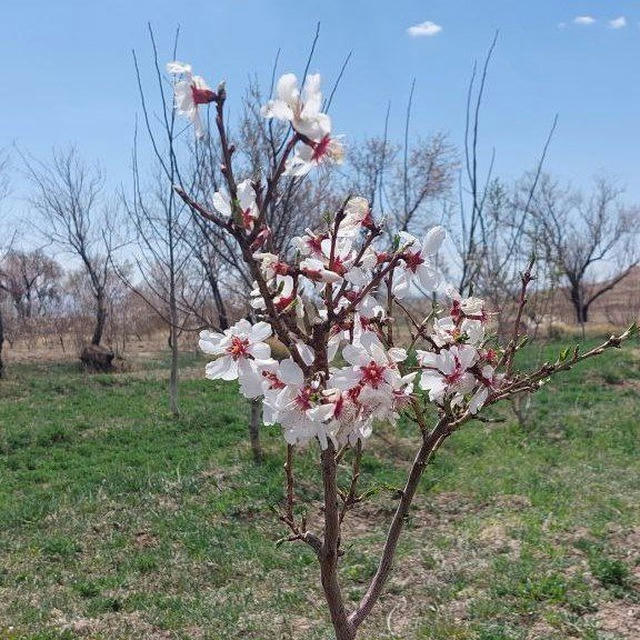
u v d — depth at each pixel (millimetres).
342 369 1891
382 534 6684
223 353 1898
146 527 6746
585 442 10141
